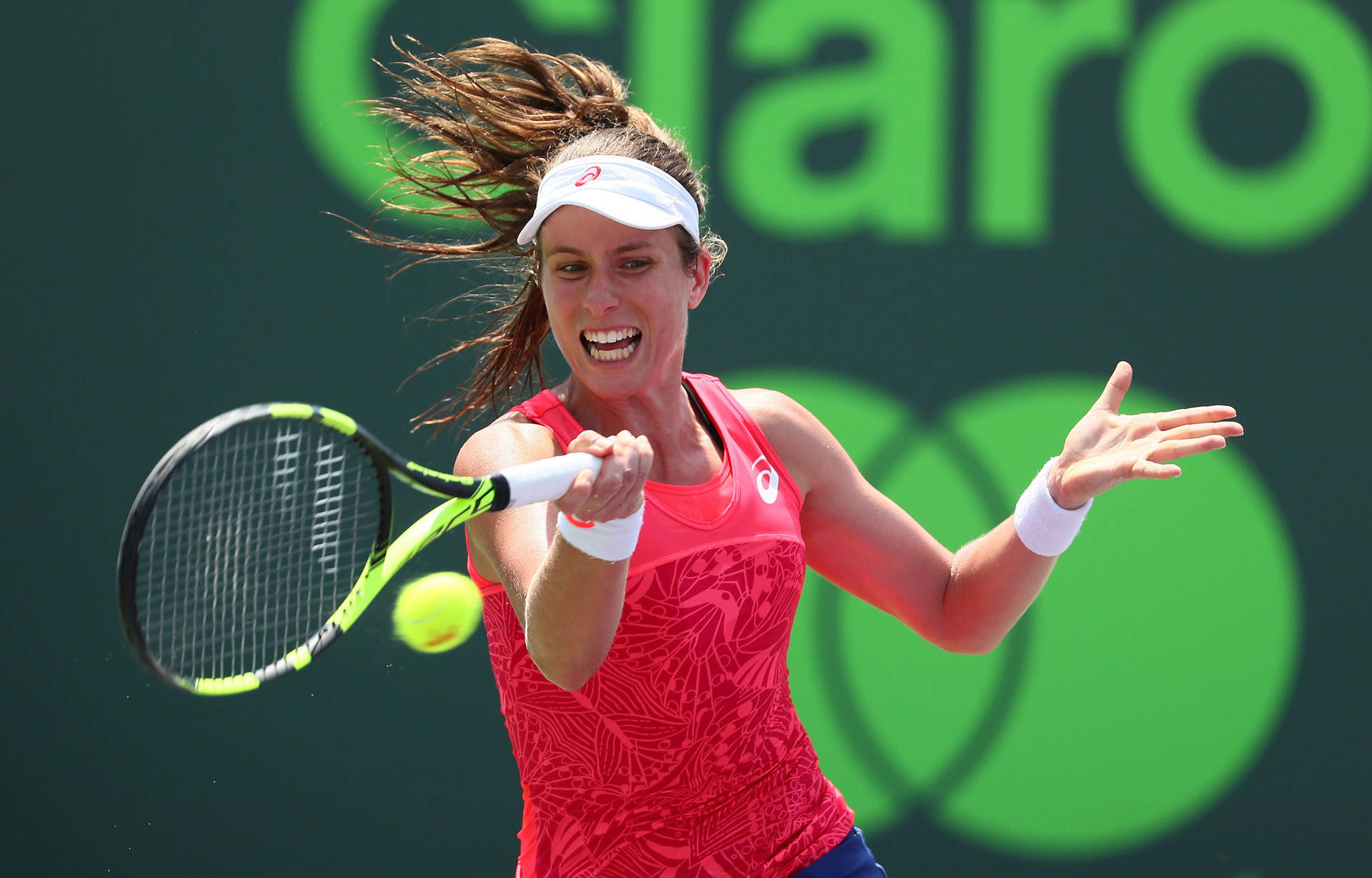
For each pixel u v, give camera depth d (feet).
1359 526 58.29
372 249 56.13
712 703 24.99
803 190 57.98
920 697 56.44
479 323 55.77
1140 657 57.31
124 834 54.29
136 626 17.30
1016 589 28.22
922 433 57.88
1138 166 58.70
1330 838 56.95
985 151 58.39
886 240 58.13
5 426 54.90
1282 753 57.31
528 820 26.96
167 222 55.77
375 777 55.11
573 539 20.18
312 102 56.13
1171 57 58.80
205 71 55.98
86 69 55.62
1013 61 58.44
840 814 27.61
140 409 55.42
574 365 25.44
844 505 29.07
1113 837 56.65
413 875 55.01
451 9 56.44
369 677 55.26
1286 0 59.11
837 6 58.03
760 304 57.72
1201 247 58.90
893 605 29.86
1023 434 58.08
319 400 55.83
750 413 27.55
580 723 24.90
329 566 32.89
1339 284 59.00
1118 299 58.65
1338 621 57.88
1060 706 57.06
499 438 24.84
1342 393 58.65
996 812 56.44
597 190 24.31
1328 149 59.11
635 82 57.26
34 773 54.19
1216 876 56.85
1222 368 58.65
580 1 57.11
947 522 57.62
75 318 55.31
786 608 26.11
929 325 58.13
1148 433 26.96
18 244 55.26
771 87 57.88
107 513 55.11
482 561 25.09
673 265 25.27
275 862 54.65
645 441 20.27
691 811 25.50
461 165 31.40
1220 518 58.03
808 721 56.08
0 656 54.39
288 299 56.03
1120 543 57.67
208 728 54.80
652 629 24.41
